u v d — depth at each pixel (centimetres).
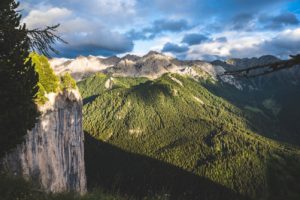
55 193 1217
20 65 1486
